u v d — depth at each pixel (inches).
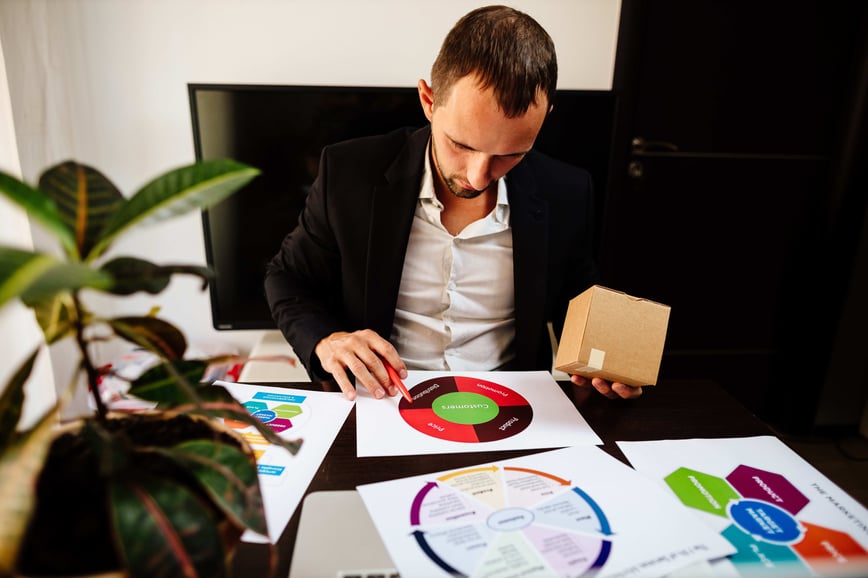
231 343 77.8
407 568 18.6
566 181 43.6
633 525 20.9
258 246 69.3
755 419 29.3
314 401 29.5
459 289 42.1
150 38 65.7
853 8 72.1
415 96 64.4
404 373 31.9
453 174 34.4
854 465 77.6
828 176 78.1
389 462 24.5
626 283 81.9
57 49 60.2
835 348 82.1
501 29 28.7
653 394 31.7
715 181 78.0
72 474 14.0
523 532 20.3
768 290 84.3
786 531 21.0
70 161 15.0
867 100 73.3
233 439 16.4
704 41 71.9
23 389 14.8
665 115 74.7
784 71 74.0
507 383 32.2
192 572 12.3
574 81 72.4
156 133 68.9
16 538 10.4
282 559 19.1
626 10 69.2
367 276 40.9
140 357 65.6
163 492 12.9
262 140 64.6
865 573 19.1
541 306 41.3
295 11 66.8
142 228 13.7
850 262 78.7
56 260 10.6
